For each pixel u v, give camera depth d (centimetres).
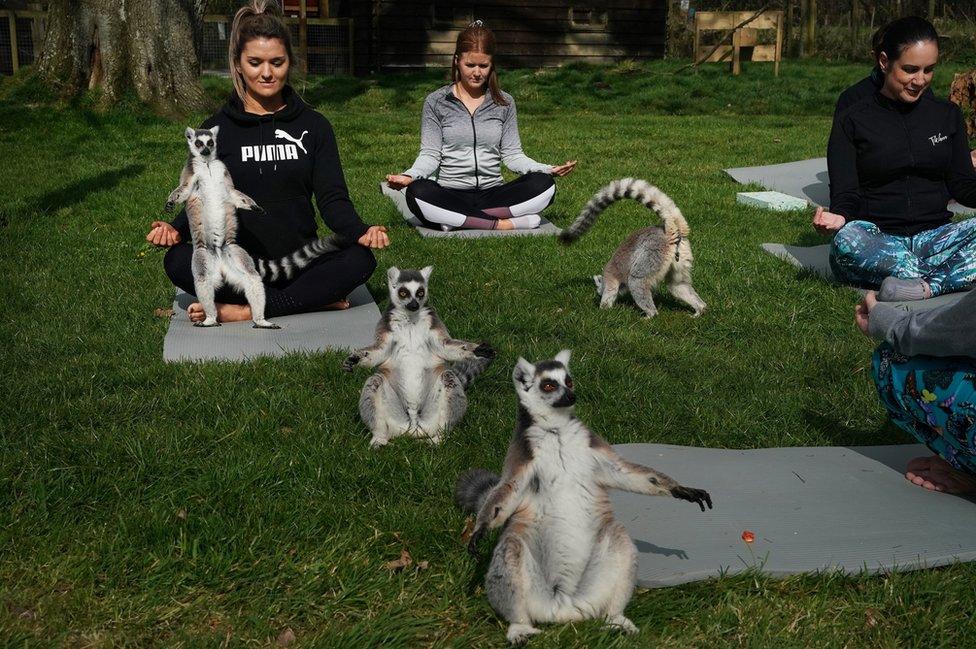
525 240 896
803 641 306
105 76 1695
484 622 318
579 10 2578
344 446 448
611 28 2597
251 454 430
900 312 384
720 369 567
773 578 337
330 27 2548
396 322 464
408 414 468
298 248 672
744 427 484
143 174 1222
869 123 713
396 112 1942
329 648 300
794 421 493
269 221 662
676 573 336
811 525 373
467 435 468
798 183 1162
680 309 694
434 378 465
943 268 680
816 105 2052
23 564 343
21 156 1348
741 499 398
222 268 638
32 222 966
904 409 390
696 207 1048
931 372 372
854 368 559
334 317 668
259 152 655
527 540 315
